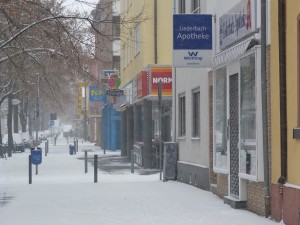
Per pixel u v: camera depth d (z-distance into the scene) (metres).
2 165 29.78
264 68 10.75
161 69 24.89
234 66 12.62
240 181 12.05
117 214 11.62
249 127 11.52
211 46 14.15
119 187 17.16
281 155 10.05
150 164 27.14
